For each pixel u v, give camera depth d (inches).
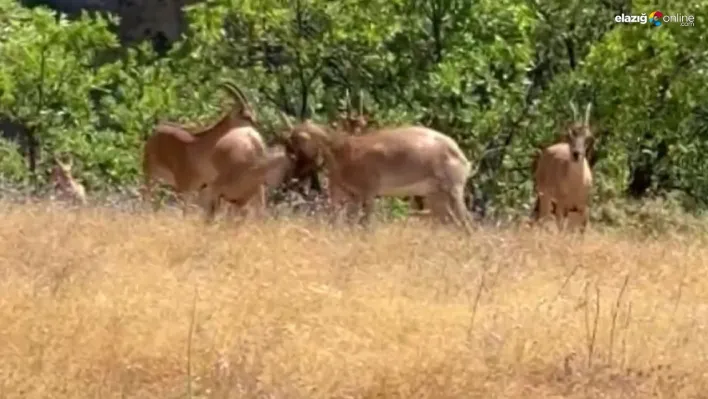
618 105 3358.8
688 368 944.9
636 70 3368.6
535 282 1245.1
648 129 3378.4
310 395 871.1
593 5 3725.4
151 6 5620.1
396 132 1895.9
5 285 1133.7
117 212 1637.6
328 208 1850.4
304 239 1429.6
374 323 1039.6
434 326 1032.8
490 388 889.5
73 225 1464.1
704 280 1290.6
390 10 3528.5
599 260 1381.6
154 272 1214.3
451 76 3294.8
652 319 1084.5
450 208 1892.2
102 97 4131.4
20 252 1306.6
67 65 3863.2
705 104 3481.8
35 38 3858.3
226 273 1229.1
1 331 968.9
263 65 3745.1
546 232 1594.5
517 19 3474.4
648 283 1264.8
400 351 962.1
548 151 2079.2
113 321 1003.9
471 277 1256.8
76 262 1246.3
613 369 943.0
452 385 887.1
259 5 3570.4
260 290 1140.5
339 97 3528.5
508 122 3371.1
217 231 1465.3
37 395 844.6
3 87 3740.2
